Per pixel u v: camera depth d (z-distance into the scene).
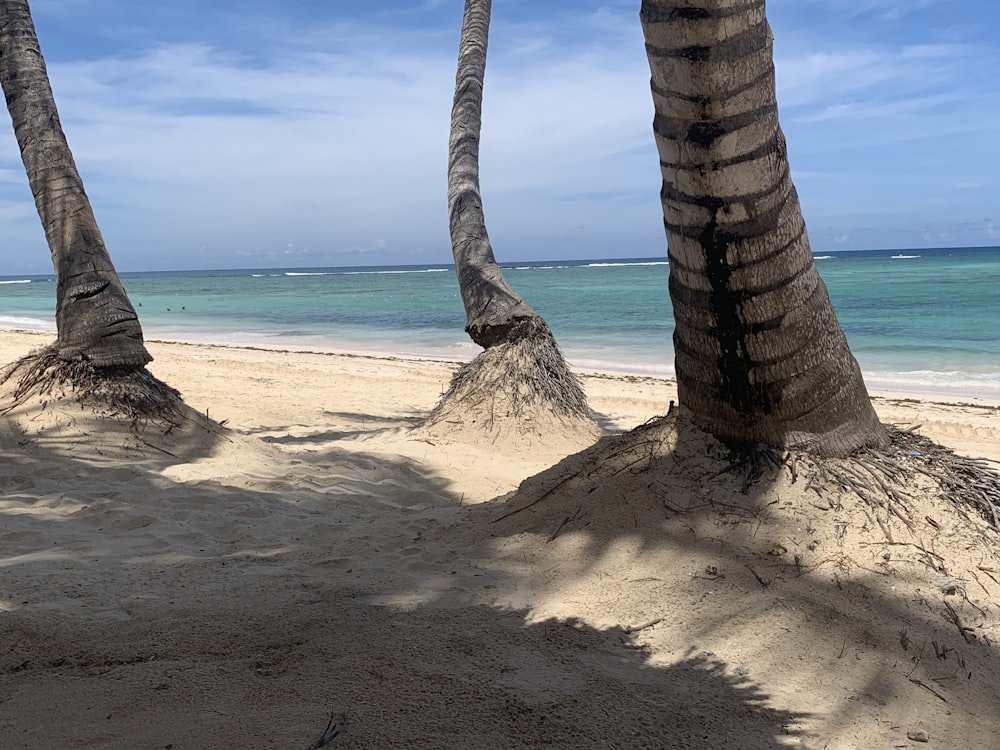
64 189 6.78
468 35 10.20
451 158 9.62
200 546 4.43
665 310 31.56
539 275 85.50
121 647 3.00
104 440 6.14
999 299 31.77
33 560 4.02
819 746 2.41
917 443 3.99
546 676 2.73
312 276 134.00
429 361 17.31
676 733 2.43
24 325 29.20
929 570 3.27
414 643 2.95
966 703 2.66
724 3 2.99
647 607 3.19
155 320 32.19
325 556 4.13
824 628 3.00
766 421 3.65
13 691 2.69
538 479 4.39
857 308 28.95
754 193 3.28
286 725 2.43
